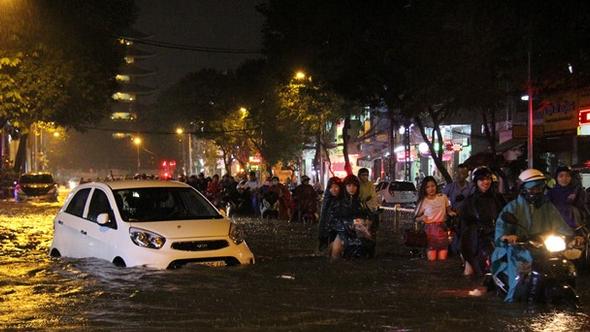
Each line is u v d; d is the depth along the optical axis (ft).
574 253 25.57
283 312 24.14
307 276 32.01
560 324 22.35
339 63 73.41
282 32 92.99
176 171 411.75
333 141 191.72
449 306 25.21
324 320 22.86
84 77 96.17
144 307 25.04
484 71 61.87
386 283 30.37
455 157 132.98
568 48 50.57
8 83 79.56
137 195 37.81
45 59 80.07
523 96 75.72
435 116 73.31
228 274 32.12
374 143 159.94
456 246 36.78
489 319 23.04
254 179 103.40
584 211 33.96
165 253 33.40
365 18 70.79
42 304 25.76
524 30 52.37
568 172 34.04
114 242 34.86
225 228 35.68
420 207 38.45
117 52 116.37
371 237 38.29
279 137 177.99
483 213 31.09
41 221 83.46
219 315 23.68
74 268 33.32
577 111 72.18
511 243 25.41
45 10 70.90
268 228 69.87
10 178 161.68
